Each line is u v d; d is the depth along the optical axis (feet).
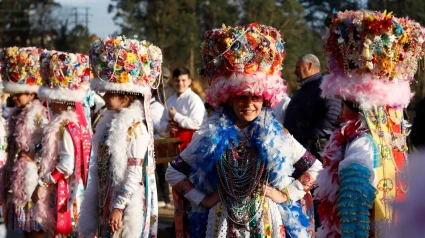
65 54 16.79
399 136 11.15
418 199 3.66
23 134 18.06
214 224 10.89
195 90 27.45
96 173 14.26
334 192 10.93
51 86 16.90
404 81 11.29
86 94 17.25
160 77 15.31
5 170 18.71
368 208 10.21
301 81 20.81
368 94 10.88
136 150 13.66
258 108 11.01
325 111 19.88
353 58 10.89
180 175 11.28
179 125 23.98
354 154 10.57
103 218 13.97
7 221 18.47
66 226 16.60
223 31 10.99
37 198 16.56
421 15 51.80
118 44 14.14
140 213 13.64
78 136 16.57
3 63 18.94
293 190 11.04
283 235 10.91
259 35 10.85
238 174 10.80
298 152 11.20
